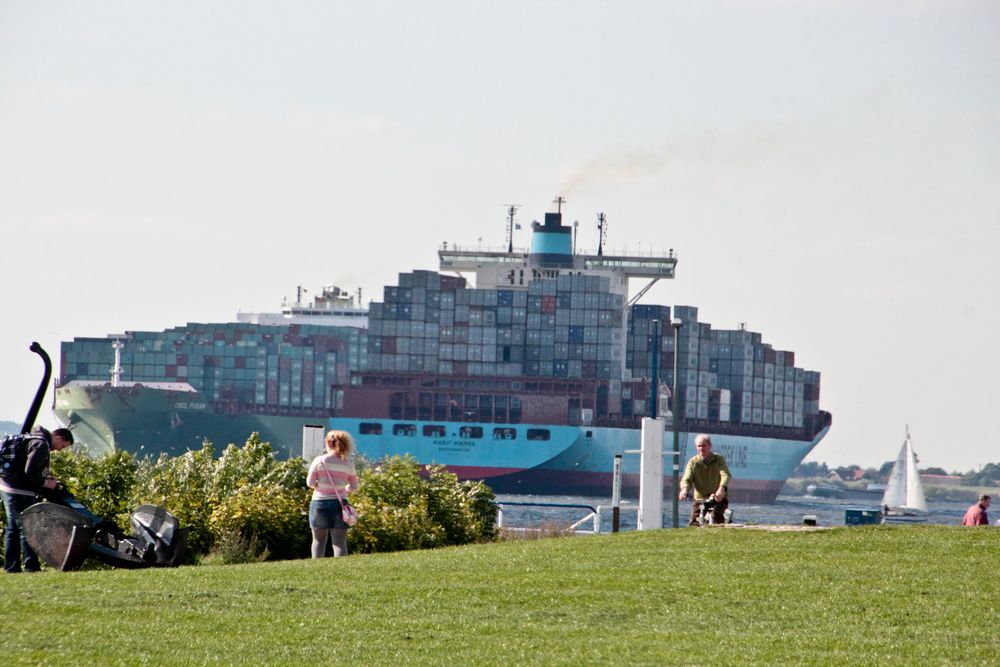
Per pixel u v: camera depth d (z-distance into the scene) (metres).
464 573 54.62
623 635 43.25
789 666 38.81
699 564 57.75
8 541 61.47
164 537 61.16
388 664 38.56
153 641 40.81
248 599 47.91
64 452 77.88
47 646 39.62
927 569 56.47
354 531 75.88
